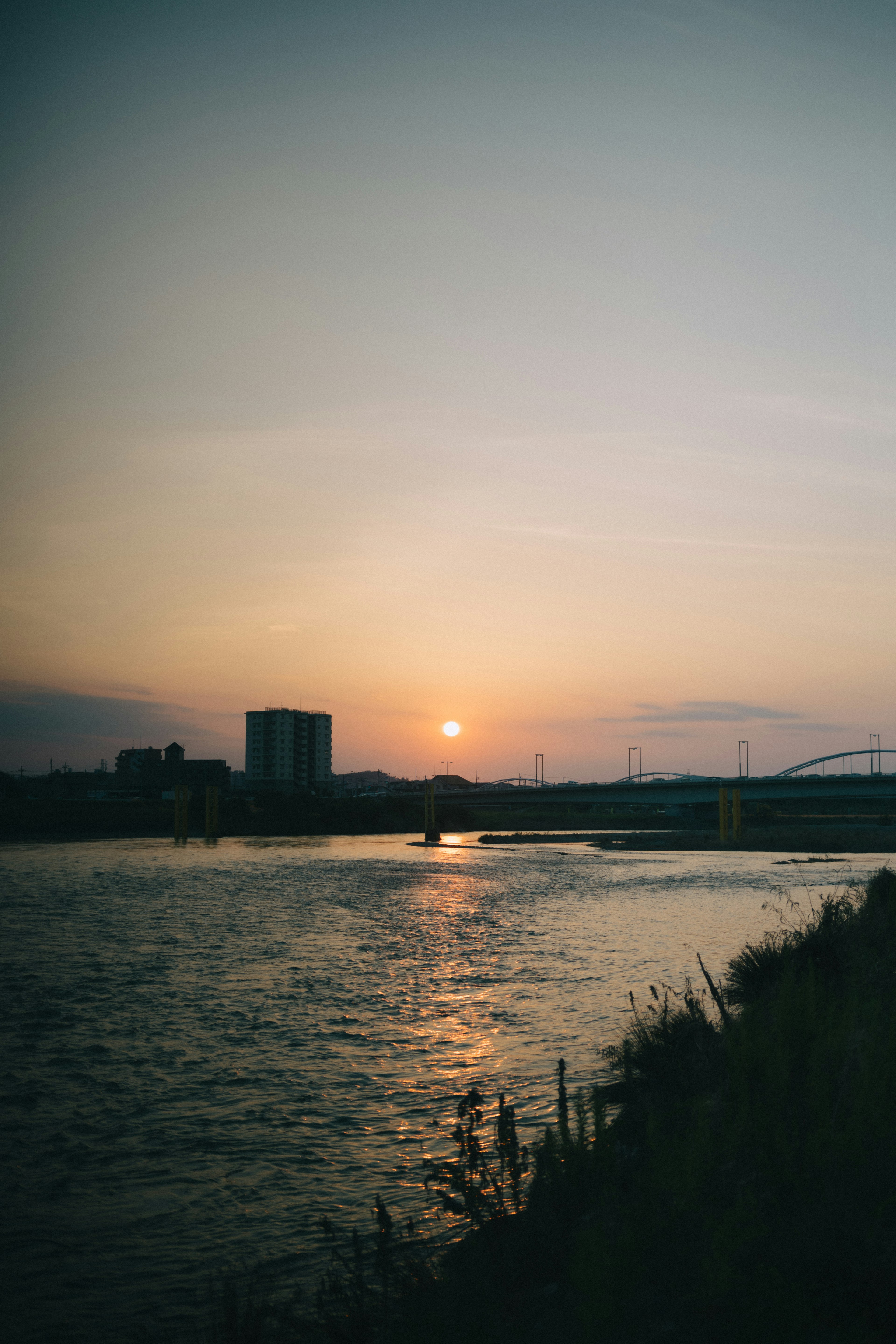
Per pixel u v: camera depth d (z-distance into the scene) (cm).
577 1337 483
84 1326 746
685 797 15650
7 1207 1009
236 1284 816
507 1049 1672
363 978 2488
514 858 9731
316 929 3666
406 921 3956
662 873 7325
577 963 2716
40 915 4116
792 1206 583
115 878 6612
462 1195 944
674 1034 1206
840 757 17138
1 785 17938
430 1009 2055
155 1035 1819
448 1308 562
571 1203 679
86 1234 938
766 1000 1223
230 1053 1675
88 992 2273
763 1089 782
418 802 19250
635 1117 1016
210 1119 1302
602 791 16738
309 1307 736
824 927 1642
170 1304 785
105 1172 1107
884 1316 452
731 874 7131
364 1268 815
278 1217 970
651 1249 550
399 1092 1420
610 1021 1875
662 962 2714
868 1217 541
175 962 2759
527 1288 591
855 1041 860
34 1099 1400
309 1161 1131
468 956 2908
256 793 18162
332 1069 1557
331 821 17262
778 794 14612
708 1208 603
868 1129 653
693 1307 491
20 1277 845
